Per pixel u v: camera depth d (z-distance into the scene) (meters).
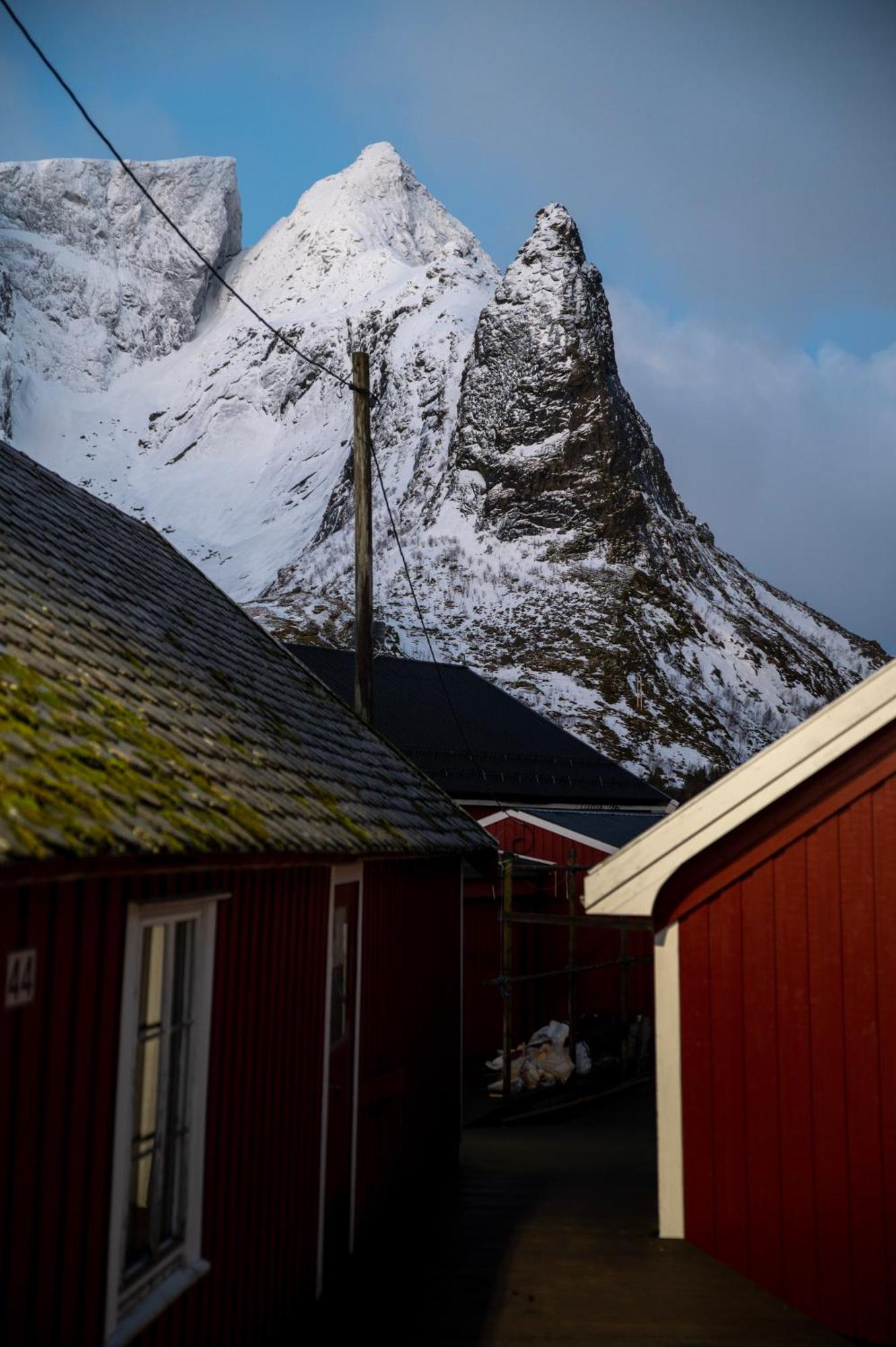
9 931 4.13
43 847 3.87
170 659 8.24
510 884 16.67
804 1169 7.56
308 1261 7.65
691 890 7.88
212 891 5.99
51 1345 4.39
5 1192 4.11
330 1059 8.34
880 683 7.59
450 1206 10.48
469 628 95.94
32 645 5.88
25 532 8.13
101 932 4.85
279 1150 7.11
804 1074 7.62
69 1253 4.54
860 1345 7.25
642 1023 20.39
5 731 4.53
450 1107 12.46
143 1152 5.48
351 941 9.03
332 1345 6.92
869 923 7.62
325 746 10.22
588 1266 8.20
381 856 8.57
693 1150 7.75
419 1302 7.62
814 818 7.73
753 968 7.75
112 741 5.47
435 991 11.98
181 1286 5.46
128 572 9.91
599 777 36.22
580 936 22.75
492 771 33.31
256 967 6.78
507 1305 7.49
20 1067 4.22
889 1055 7.53
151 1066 5.60
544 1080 17.77
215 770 6.47
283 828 6.41
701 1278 7.52
